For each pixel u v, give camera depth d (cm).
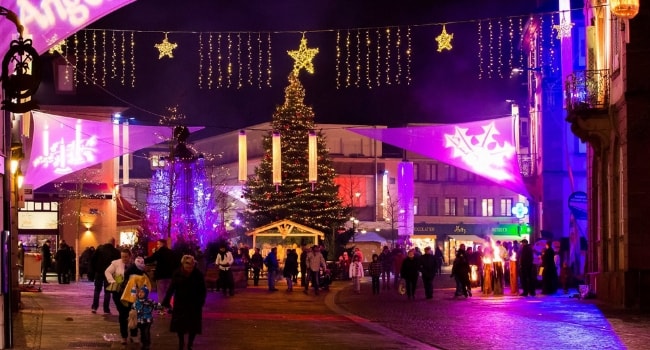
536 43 5581
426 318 2631
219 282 4197
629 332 2208
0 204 1756
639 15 3050
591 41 3662
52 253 6078
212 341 1956
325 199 6756
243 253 5041
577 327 2330
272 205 6769
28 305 2861
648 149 3064
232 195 8812
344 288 4594
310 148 5181
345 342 1952
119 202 6250
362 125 9675
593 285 3591
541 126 5256
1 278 1723
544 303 3253
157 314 2623
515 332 2202
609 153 3422
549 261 3809
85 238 6228
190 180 4484
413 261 3569
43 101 6316
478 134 4309
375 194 9575
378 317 2675
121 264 1967
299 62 2408
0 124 1812
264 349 1811
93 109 6344
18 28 1496
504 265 4353
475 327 2333
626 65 3062
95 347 1822
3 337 1733
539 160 5384
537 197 5459
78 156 4588
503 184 4353
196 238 4409
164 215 4794
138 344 1873
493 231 10069
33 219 6197
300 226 5700
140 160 9656
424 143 4334
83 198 6184
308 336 2075
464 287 3622
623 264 3159
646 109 3055
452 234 9962
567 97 3494
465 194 10044
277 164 5019
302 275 4528
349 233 6725
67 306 2862
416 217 9881
